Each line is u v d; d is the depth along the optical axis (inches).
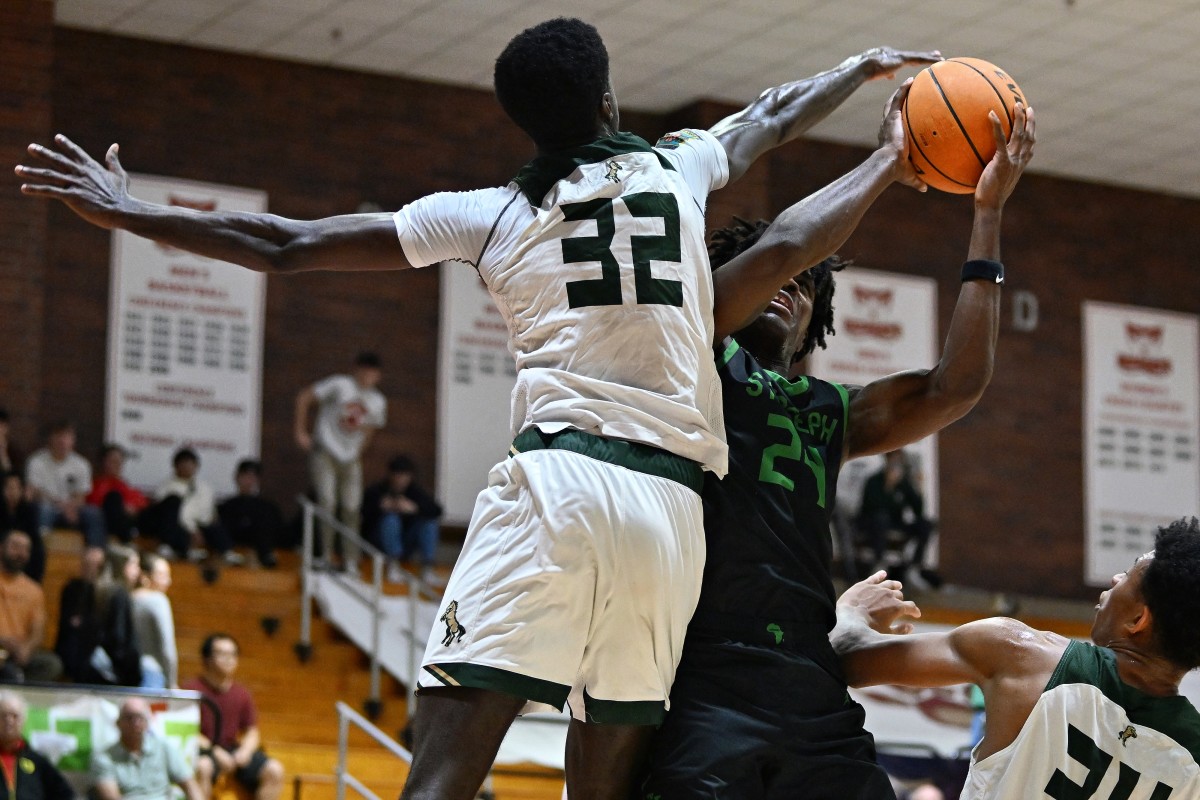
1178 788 142.4
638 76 784.3
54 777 422.6
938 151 148.1
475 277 807.7
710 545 140.4
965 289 152.2
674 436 129.8
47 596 610.2
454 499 788.0
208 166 762.2
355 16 734.5
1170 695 145.9
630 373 129.9
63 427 655.8
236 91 771.4
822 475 148.1
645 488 128.2
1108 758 143.2
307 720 581.6
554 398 130.0
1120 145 874.8
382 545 701.3
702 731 134.6
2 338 682.2
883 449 157.2
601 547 125.9
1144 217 941.2
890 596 165.8
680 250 132.3
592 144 136.3
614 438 128.9
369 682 620.1
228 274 759.7
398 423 782.5
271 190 773.3
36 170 136.9
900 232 876.0
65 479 653.9
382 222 138.0
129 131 749.9
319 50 773.3
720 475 134.9
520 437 132.0
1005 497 882.8
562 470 127.4
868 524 775.1
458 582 130.0
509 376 807.7
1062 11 714.8
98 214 136.7
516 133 821.2
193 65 764.6
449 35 753.6
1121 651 147.3
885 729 593.3
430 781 126.3
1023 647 148.2
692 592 132.0
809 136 840.9
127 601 524.1
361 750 564.7
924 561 815.1
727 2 708.7
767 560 141.3
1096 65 770.2
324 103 787.4
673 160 137.9
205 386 748.6
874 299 861.8
